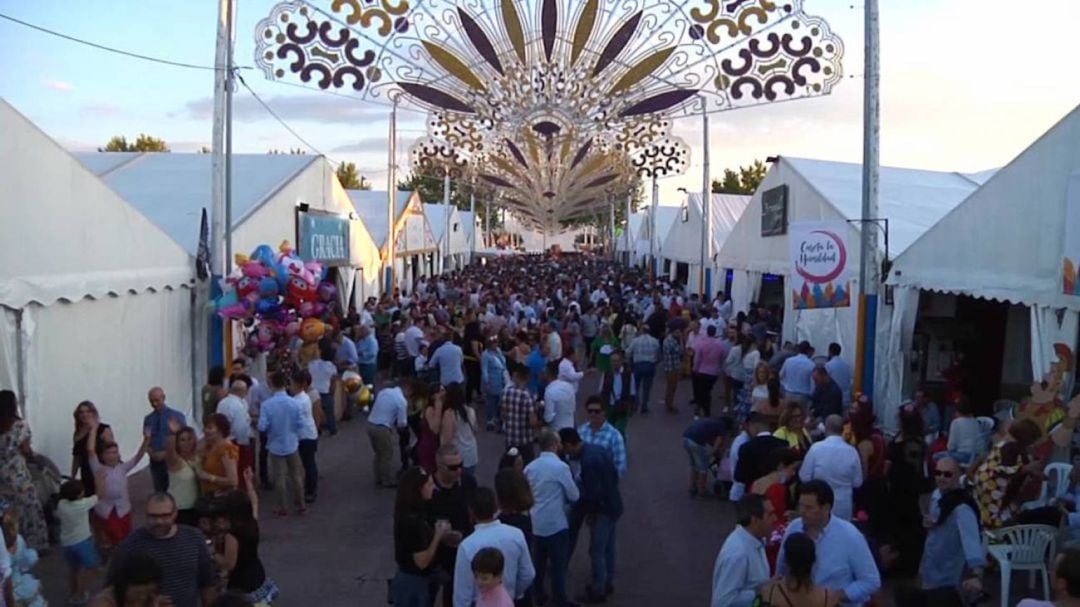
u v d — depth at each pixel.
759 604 4.74
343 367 16.48
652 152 18.17
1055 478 8.70
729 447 11.34
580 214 84.00
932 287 12.35
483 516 5.67
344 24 15.53
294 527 10.08
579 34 16.84
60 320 10.33
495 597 5.25
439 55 16.36
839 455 7.45
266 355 14.55
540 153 24.11
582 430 8.45
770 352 17.25
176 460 8.02
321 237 22.30
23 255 9.47
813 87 15.72
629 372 16.83
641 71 16.81
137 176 19.77
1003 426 9.20
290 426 10.51
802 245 13.84
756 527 5.18
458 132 18.64
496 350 15.38
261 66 15.28
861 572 5.03
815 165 19.69
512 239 134.50
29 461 8.95
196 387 14.77
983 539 7.43
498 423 15.37
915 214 16.70
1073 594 4.23
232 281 14.40
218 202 14.98
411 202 38.16
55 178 10.16
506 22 16.55
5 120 9.12
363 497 11.37
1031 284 9.71
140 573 4.36
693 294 30.50
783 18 15.60
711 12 15.99
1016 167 10.15
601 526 7.74
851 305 15.54
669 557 9.08
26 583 6.11
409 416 12.20
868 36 13.90
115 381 11.84
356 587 8.20
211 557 5.58
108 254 11.57
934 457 9.34
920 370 14.55
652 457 13.68
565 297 30.11
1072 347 9.02
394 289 28.41
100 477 8.09
